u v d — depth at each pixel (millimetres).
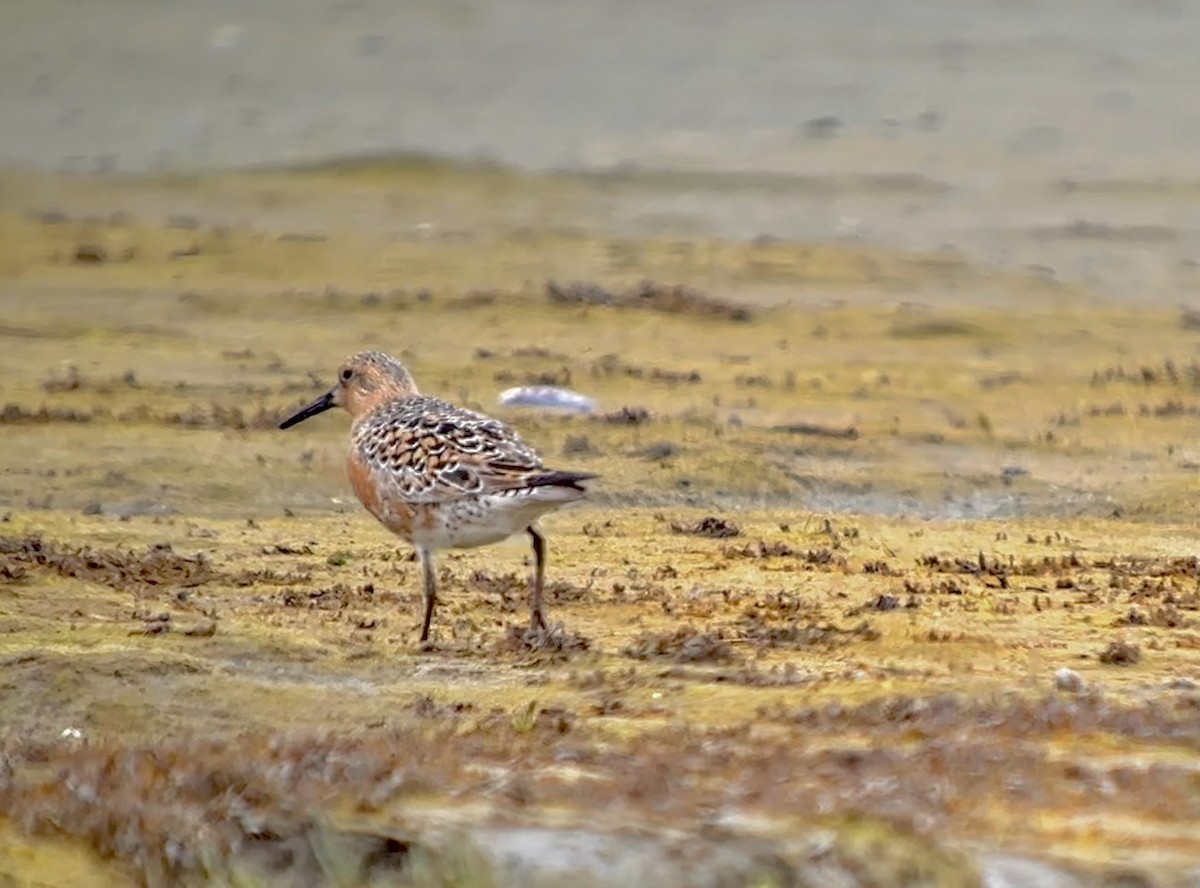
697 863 10039
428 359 21562
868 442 19156
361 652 12969
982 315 23938
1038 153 31359
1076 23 38250
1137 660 12977
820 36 37531
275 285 24562
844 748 11266
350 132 31922
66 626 13195
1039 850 10062
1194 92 34469
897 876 9977
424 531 13148
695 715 11875
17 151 30766
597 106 33562
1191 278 26094
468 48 36469
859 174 30172
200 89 34000
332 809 10516
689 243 26766
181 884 10516
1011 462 18969
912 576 15227
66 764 11148
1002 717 11695
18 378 20531
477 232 27141
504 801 10523
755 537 16406
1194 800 10602
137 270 25062
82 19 37375
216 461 17984
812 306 24141
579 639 13242
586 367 21281
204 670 12469
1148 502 17828
